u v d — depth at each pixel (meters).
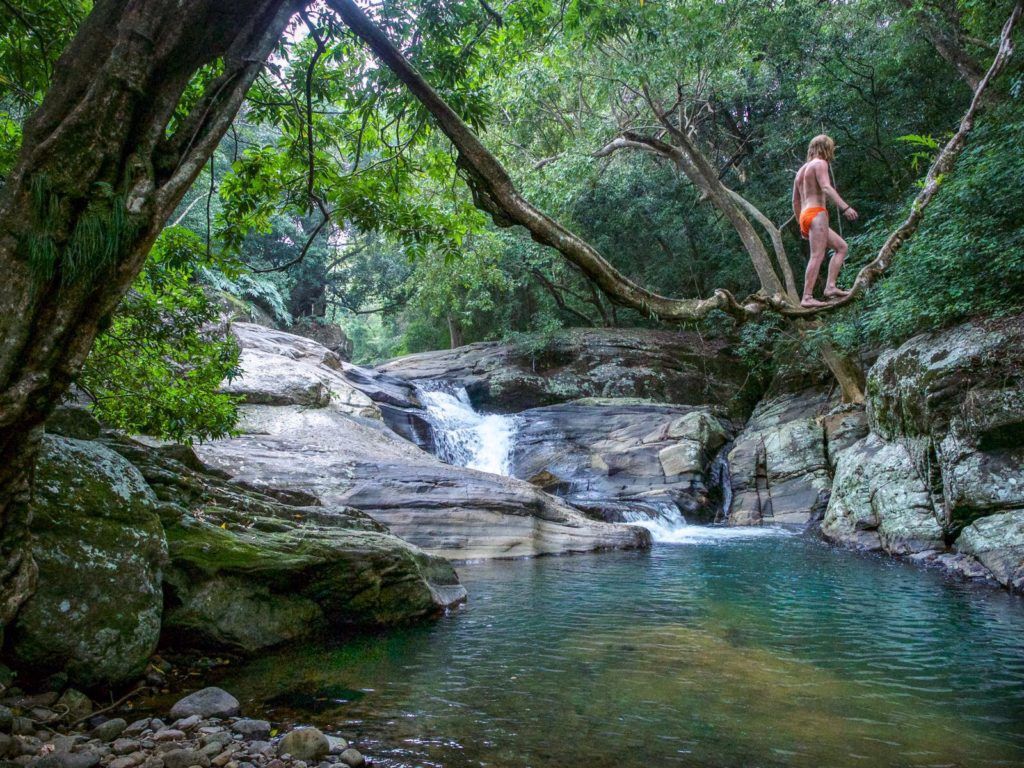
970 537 8.80
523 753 3.59
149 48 2.90
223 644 5.27
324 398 14.97
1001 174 9.27
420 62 5.28
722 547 11.84
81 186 2.79
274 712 4.16
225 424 6.73
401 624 6.51
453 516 10.94
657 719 4.07
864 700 4.40
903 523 10.19
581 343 23.75
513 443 18.80
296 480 10.77
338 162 6.04
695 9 14.27
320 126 5.80
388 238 5.89
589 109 18.34
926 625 6.33
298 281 30.19
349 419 14.54
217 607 5.28
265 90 5.50
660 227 23.45
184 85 3.06
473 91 5.53
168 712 4.05
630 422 18.47
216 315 6.08
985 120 10.50
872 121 17.20
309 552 6.02
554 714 4.16
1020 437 8.59
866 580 8.55
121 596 4.38
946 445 9.35
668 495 15.52
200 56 3.06
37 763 3.09
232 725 3.83
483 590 8.23
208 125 3.12
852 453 12.55
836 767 3.44
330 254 31.62
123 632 4.31
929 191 4.93
